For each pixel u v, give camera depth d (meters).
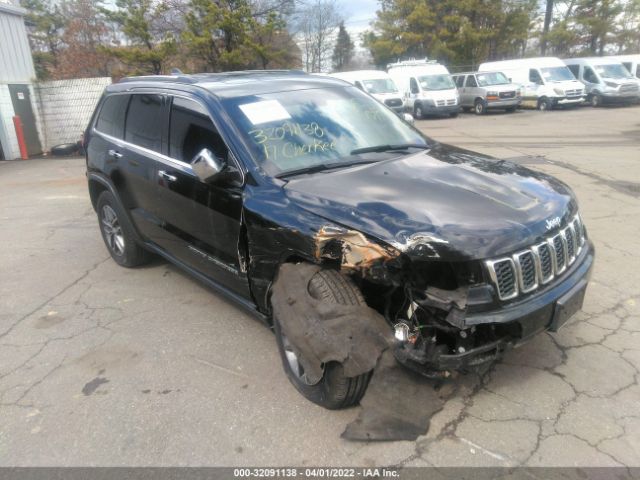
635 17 40.25
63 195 9.77
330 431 2.95
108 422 3.15
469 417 2.98
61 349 4.04
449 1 35.91
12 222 7.88
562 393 3.15
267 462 2.76
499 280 2.71
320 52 54.00
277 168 3.49
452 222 2.78
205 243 4.00
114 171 5.03
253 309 3.69
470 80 26.45
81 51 29.67
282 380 3.47
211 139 3.80
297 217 3.09
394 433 2.81
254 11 27.19
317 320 2.90
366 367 2.75
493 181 3.33
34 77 16.67
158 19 26.16
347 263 2.76
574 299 3.01
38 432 3.10
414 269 2.76
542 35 39.56
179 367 3.70
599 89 25.34
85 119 16.91
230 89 4.05
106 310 4.67
